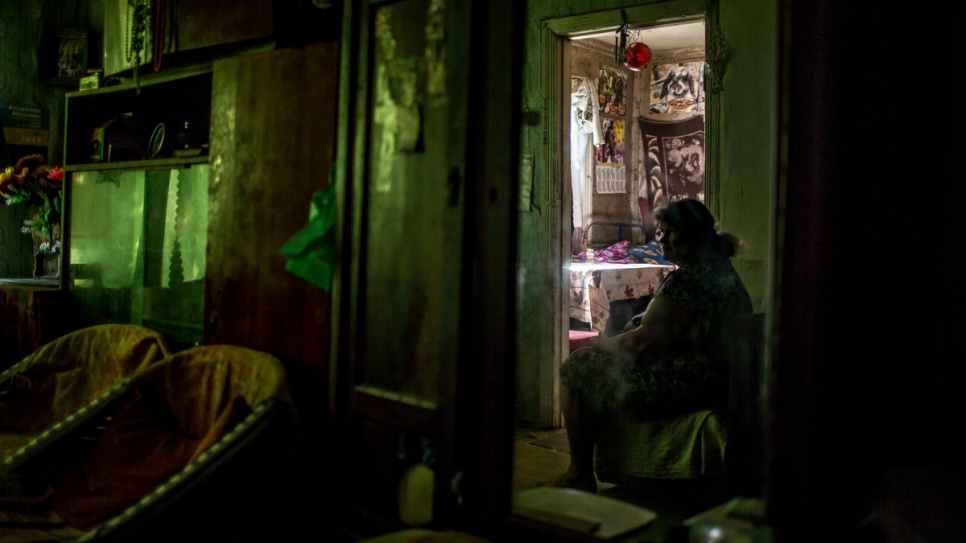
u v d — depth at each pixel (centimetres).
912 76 189
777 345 184
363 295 266
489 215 230
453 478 230
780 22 185
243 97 313
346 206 269
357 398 266
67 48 591
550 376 440
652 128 705
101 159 411
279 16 311
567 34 432
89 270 427
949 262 191
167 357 306
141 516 238
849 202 181
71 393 360
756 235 327
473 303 232
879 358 188
